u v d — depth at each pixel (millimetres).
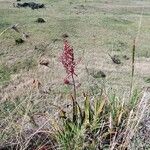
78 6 43719
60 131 5520
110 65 20984
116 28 32438
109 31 30938
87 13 39250
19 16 33656
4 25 29328
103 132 5988
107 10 42375
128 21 36281
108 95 6820
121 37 29375
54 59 20391
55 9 40406
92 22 33719
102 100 6293
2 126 5742
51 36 27109
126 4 47156
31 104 6410
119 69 20188
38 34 27391
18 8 38188
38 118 6262
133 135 5914
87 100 5941
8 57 21250
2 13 34438
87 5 44938
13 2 42062
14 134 5637
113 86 15281
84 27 31422
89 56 22719
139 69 20922
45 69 17938
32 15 34688
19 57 21109
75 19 34219
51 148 5574
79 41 26719
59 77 16656
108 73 18734
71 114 6531
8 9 36688
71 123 5586
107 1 48594
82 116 5875
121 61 22562
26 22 31141
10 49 23156
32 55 21266
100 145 5520
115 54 24125
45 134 5832
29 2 40812
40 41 25344
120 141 5695
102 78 16781
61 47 23797
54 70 17969
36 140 5738
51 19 33281
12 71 18297
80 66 19016
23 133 5699
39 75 16891
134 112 5902
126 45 27203
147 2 49875
